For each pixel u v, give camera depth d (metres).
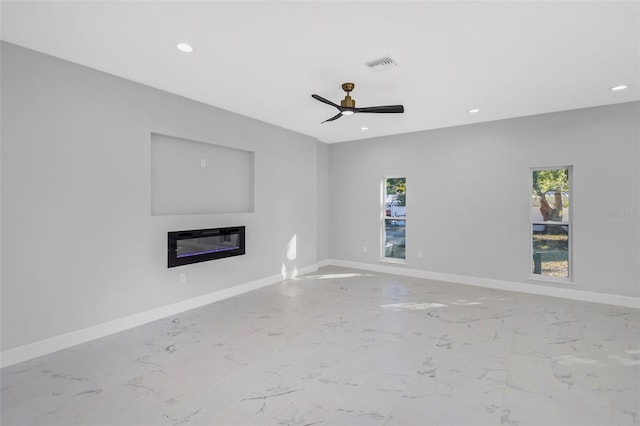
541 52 2.83
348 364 2.71
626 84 3.57
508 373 2.56
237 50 2.82
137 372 2.59
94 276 3.24
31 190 2.84
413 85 3.60
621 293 4.25
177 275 4.00
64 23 2.40
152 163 3.88
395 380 2.47
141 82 3.57
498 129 5.12
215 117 4.43
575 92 3.82
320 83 3.56
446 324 3.61
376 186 6.45
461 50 2.80
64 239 3.04
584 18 2.31
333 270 6.53
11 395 2.28
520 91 3.79
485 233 5.27
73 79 3.08
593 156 4.40
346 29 2.47
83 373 2.58
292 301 4.46
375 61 3.01
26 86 2.80
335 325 3.58
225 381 2.46
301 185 6.04
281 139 5.57
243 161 5.04
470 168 5.38
